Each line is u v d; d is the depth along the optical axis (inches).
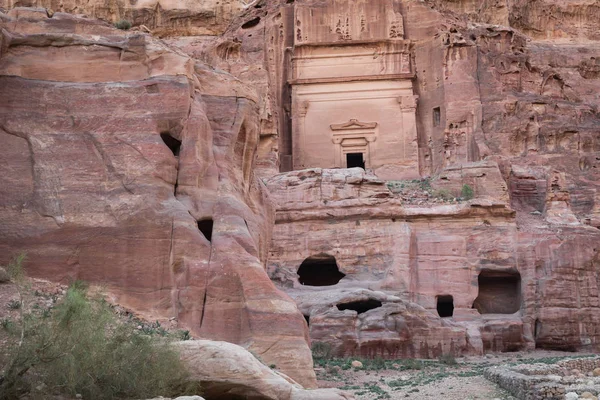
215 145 1018.7
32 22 976.9
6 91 923.4
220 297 889.5
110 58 966.4
